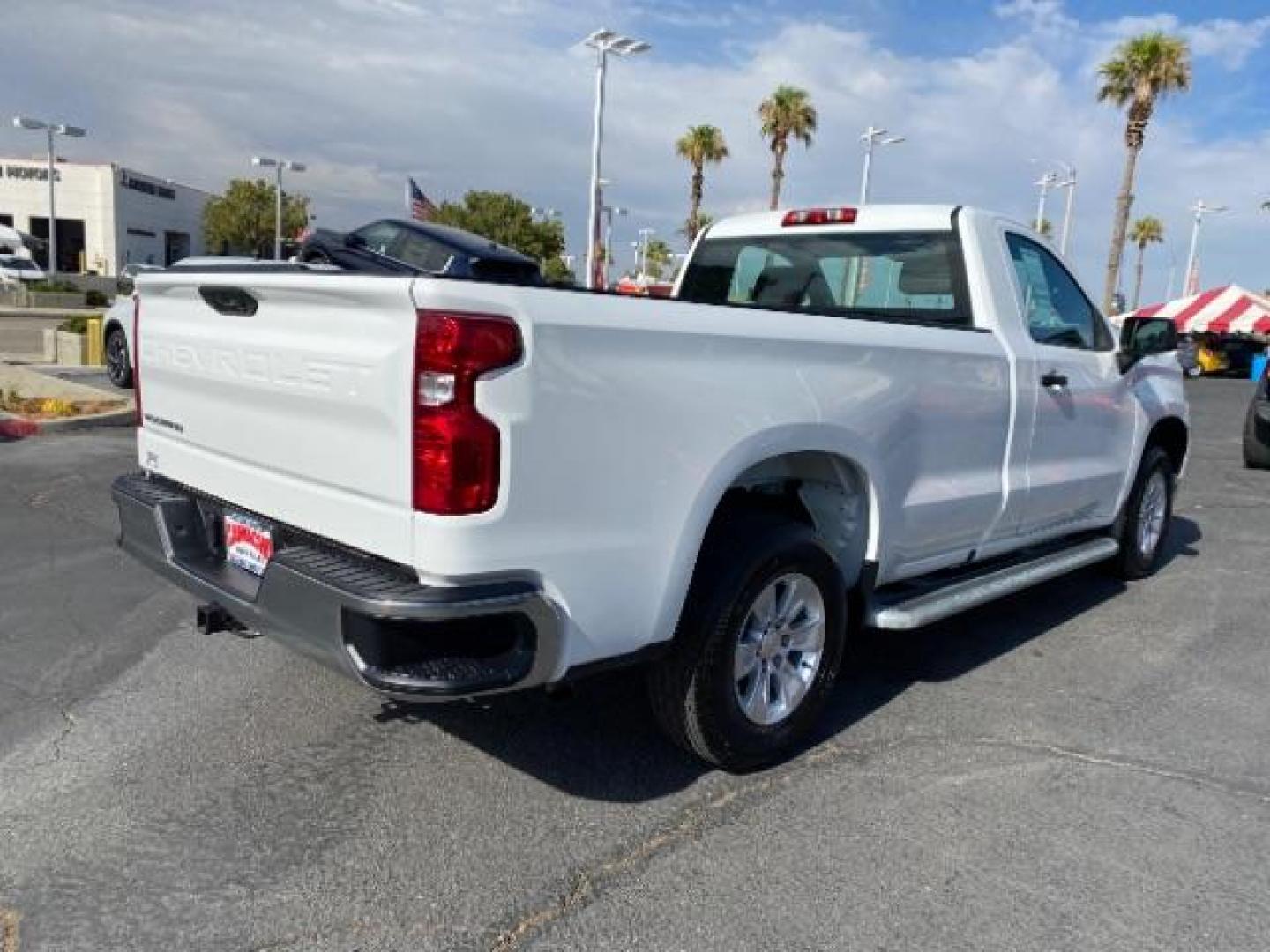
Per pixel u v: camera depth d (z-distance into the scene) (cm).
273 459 322
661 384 301
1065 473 522
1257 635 546
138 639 474
